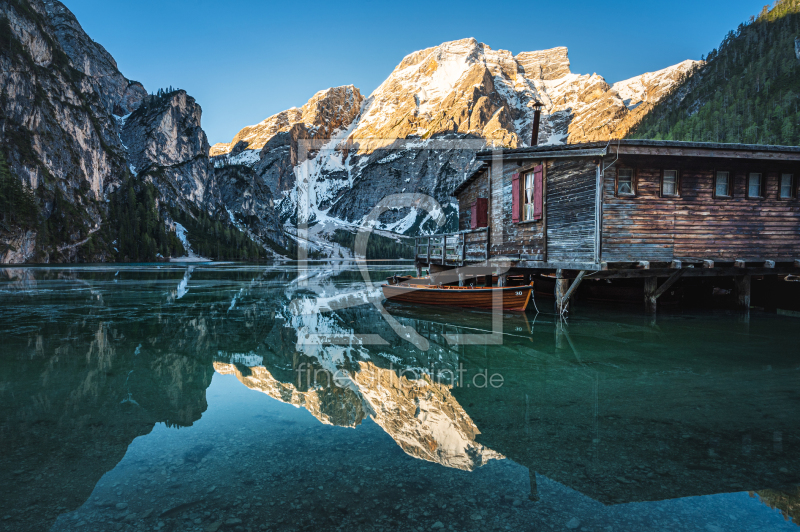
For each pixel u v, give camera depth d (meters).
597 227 11.59
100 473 3.90
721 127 107.44
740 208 12.74
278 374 7.50
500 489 3.62
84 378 7.20
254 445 4.52
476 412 5.53
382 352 9.22
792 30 137.38
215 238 142.25
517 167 14.74
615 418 5.27
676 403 5.81
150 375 7.41
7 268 51.34
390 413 5.51
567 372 7.47
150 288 25.11
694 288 16.28
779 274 13.91
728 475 3.86
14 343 10.02
